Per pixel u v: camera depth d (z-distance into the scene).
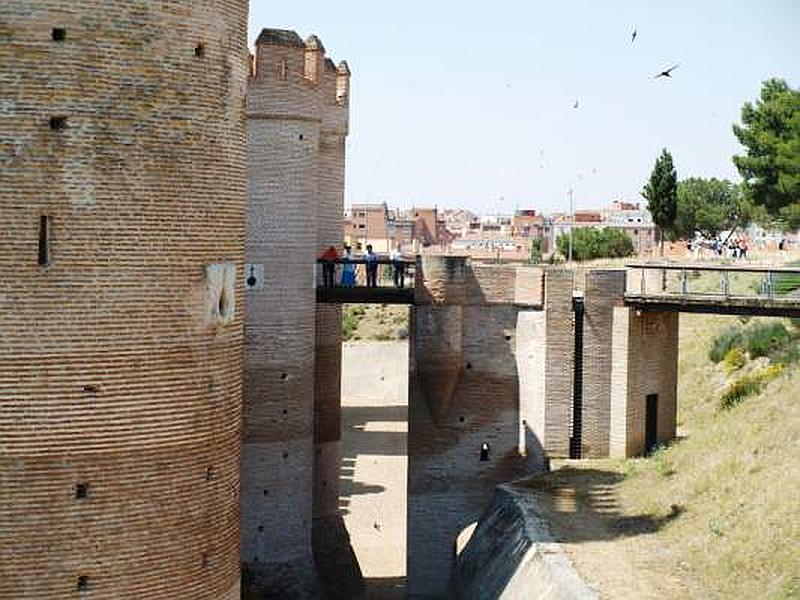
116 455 24.81
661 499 38.03
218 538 27.19
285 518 44.81
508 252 173.88
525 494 40.25
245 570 43.84
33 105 23.72
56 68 23.88
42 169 23.81
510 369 45.66
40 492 24.03
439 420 45.81
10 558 23.89
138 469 25.16
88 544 24.55
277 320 44.50
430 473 45.91
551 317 44.94
